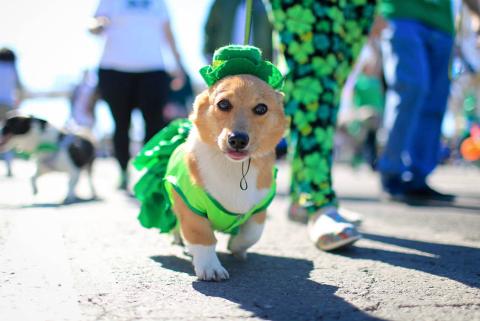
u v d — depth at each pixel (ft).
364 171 18.63
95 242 4.28
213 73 3.77
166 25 7.87
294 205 5.10
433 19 6.60
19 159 19.66
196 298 3.15
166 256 3.99
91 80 13.79
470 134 10.96
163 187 4.13
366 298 3.19
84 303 3.01
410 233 4.96
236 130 3.52
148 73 7.76
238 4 6.76
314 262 3.93
